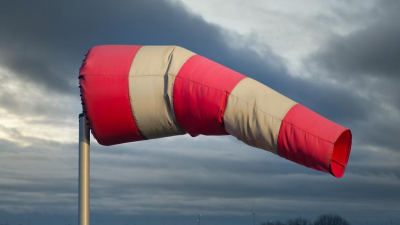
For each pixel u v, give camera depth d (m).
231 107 10.51
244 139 10.62
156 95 11.02
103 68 11.23
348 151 10.32
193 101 10.73
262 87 10.67
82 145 11.88
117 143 11.80
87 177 11.86
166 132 11.38
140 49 11.45
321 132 9.98
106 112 11.22
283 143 10.20
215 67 10.99
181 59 11.11
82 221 11.76
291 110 10.30
